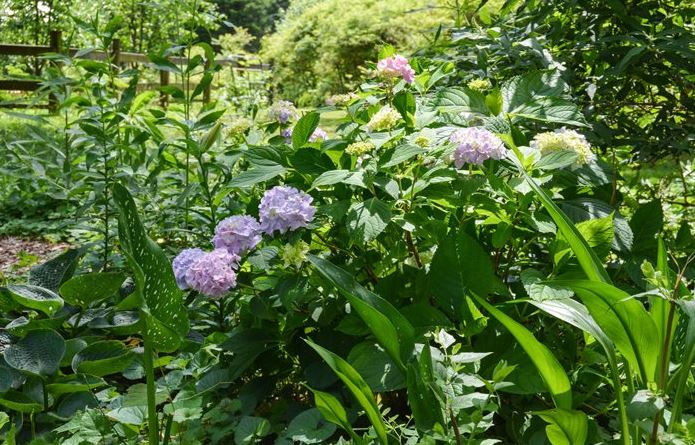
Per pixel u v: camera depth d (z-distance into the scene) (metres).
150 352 2.03
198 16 4.14
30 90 10.12
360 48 12.58
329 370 2.33
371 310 1.83
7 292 2.82
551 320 2.45
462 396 1.83
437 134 2.50
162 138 3.69
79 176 4.14
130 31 14.21
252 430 2.15
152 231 3.91
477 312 2.13
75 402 2.47
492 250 2.66
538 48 3.05
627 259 2.62
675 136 3.32
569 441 1.75
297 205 2.28
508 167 2.51
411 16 11.44
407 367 1.90
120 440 2.29
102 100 3.89
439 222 2.36
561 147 2.39
